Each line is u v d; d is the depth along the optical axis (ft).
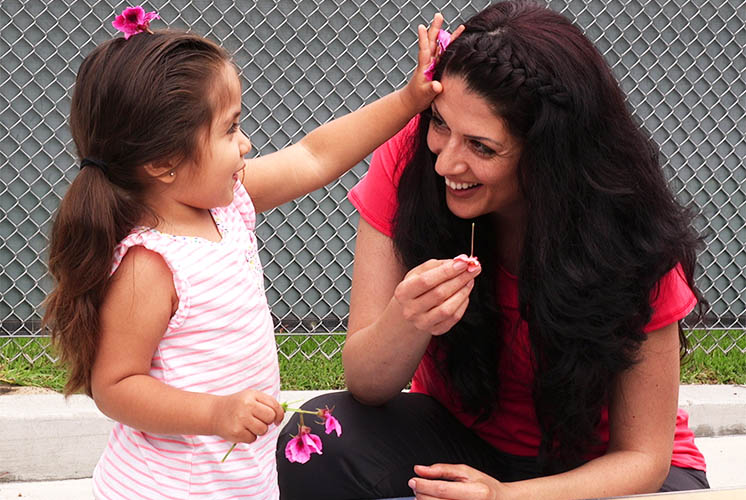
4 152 12.63
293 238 13.46
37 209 12.75
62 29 12.60
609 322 5.59
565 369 5.69
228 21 13.02
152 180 4.93
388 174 6.26
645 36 14.34
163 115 4.76
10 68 12.57
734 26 14.51
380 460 6.15
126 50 4.84
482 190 5.52
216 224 5.32
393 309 5.68
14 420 9.57
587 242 5.43
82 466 9.78
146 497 5.15
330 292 13.67
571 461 6.14
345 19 13.34
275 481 5.63
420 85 5.55
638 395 5.88
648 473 5.77
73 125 5.02
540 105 5.16
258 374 5.23
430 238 5.94
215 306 5.00
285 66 13.26
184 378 4.99
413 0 13.52
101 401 4.91
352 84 13.51
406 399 6.50
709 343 13.62
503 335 6.10
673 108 14.52
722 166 14.75
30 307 12.66
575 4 14.08
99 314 4.87
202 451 5.16
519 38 5.20
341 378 11.90
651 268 5.59
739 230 14.79
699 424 11.48
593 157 5.34
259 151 13.39
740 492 4.70
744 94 14.67
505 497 5.39
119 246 4.88
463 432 6.46
